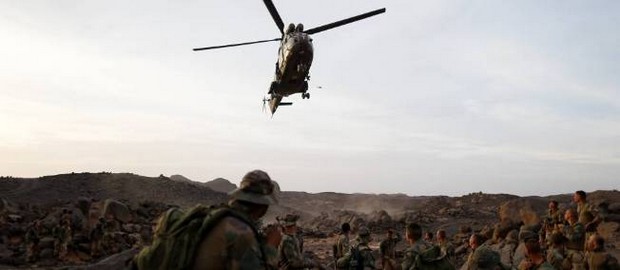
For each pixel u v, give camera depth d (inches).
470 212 1679.4
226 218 118.6
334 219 1833.2
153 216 1109.1
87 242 778.8
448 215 1663.4
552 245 331.9
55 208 1027.3
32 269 667.4
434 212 1768.0
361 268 349.4
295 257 266.2
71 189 1999.3
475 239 294.4
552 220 459.5
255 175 132.0
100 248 768.9
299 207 3189.0
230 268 113.8
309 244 1144.2
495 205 1820.9
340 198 3432.6
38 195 1884.8
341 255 391.5
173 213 124.7
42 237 772.6
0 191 1876.2
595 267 302.2
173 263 115.9
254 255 116.3
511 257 527.8
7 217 919.7
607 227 705.0
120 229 920.3
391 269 394.6
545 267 228.8
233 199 128.6
